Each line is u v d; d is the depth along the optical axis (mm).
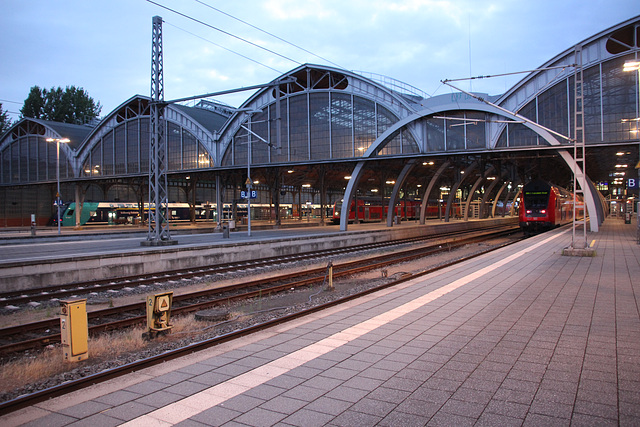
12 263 14875
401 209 68000
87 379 5691
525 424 4172
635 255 19422
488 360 6047
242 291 14812
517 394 4875
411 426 4180
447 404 4652
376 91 38781
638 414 4348
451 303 10008
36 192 67250
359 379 5438
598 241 27078
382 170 51094
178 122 49125
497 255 20422
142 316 10812
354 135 39719
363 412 4508
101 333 9773
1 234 41875
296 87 44281
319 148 41031
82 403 4957
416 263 23156
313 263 23078
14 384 6688
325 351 6621
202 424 4320
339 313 9242
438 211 77188
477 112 35562
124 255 18344
